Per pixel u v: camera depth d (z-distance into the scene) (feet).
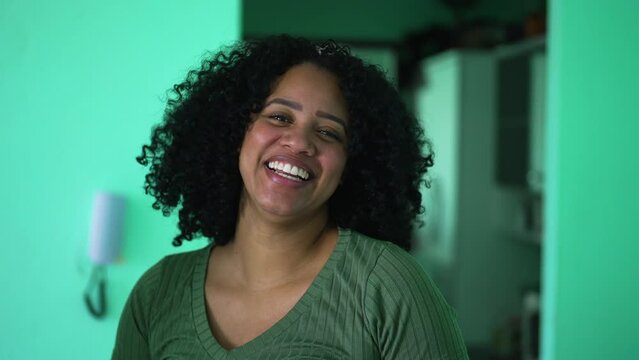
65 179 8.44
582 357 9.91
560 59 9.76
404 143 4.34
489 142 18.28
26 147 8.38
